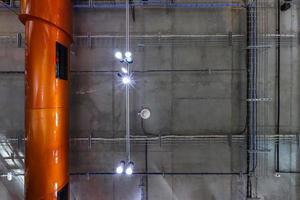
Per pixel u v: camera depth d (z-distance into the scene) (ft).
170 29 18.80
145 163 18.90
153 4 18.29
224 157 18.83
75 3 18.44
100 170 18.88
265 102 18.69
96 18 18.84
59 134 16.05
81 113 18.89
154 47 18.83
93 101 18.90
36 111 15.20
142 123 18.92
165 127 18.86
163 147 18.90
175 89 18.89
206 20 18.79
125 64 18.75
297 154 18.65
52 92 15.46
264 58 18.65
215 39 18.69
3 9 18.57
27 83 15.35
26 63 15.40
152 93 18.89
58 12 15.60
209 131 18.85
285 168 18.65
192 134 18.86
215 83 18.86
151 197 18.89
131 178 18.89
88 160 18.86
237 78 18.79
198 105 18.90
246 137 18.56
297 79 18.74
